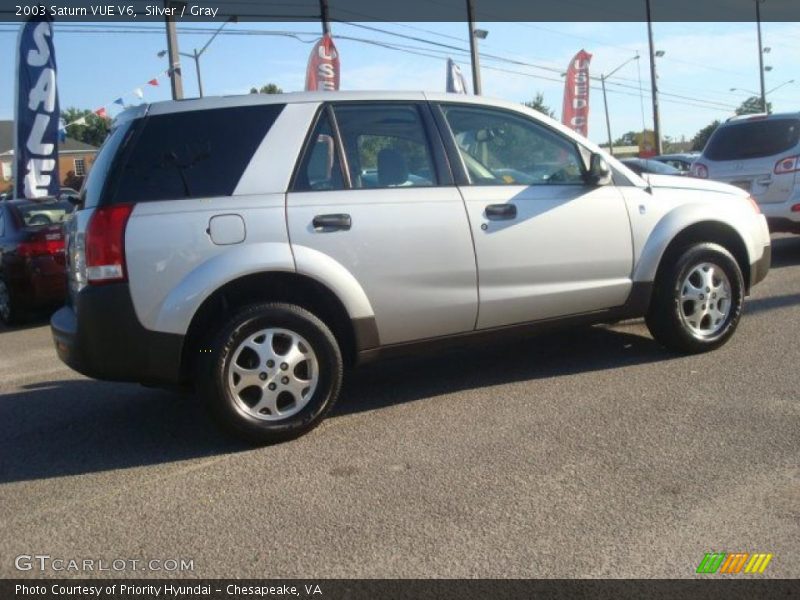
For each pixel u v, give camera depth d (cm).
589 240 523
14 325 995
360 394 542
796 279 864
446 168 490
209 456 443
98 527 359
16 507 387
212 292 426
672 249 565
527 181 516
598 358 589
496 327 507
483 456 416
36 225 966
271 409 447
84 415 542
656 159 2198
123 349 422
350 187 464
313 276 444
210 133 445
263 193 441
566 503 357
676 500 354
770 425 434
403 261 468
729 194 597
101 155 455
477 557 315
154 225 421
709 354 578
